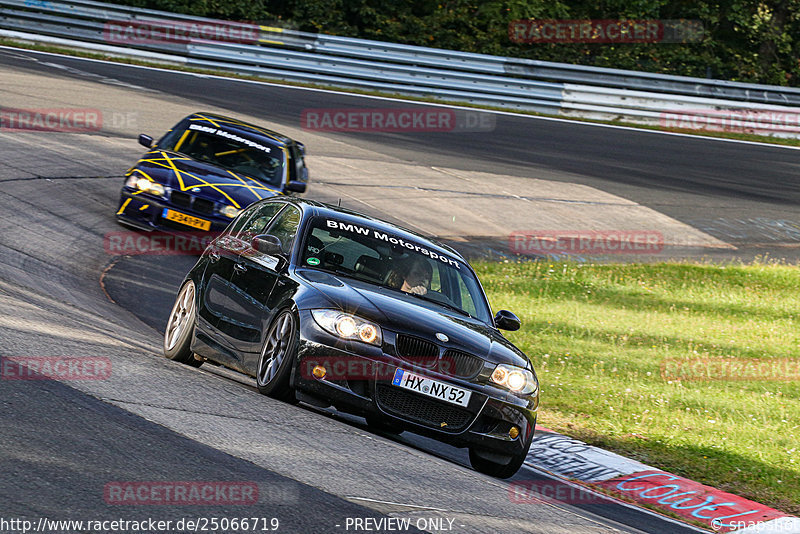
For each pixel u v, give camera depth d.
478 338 24.83
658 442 34.34
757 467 32.78
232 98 98.94
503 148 99.38
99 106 84.25
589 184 90.94
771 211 89.69
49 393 19.44
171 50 112.12
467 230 73.81
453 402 23.38
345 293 24.28
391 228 29.19
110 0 128.50
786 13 150.25
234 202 49.91
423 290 26.92
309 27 138.12
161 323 38.22
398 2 145.50
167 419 19.50
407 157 91.50
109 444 16.97
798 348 53.97
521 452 24.33
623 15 147.50
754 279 70.00
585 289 62.88
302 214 27.78
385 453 21.30
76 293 37.78
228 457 17.78
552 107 116.94
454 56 116.50
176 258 49.41
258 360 24.94
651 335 53.38
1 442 15.84
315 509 15.77
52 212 50.81
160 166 51.38
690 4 148.62
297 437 20.50
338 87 113.75
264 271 26.31
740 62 144.88
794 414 41.00
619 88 119.62
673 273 69.44
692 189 93.31
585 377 43.34
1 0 108.12
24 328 25.38
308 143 88.62
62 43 109.38
